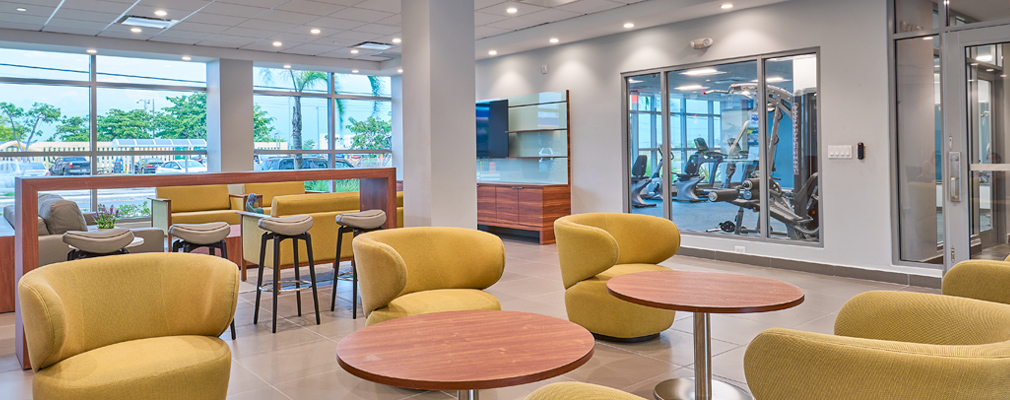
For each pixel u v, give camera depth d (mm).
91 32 8602
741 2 6645
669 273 3697
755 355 1619
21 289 2484
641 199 8195
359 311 5098
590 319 4180
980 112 5438
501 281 6270
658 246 4543
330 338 4352
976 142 5469
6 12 7402
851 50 6176
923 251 5914
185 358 2588
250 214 5848
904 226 6004
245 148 10312
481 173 10391
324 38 9180
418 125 5840
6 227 5852
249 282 6254
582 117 8719
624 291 3195
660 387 3328
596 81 8500
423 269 3832
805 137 6645
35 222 3828
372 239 3582
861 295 2334
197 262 2988
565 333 2438
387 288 3359
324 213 5746
